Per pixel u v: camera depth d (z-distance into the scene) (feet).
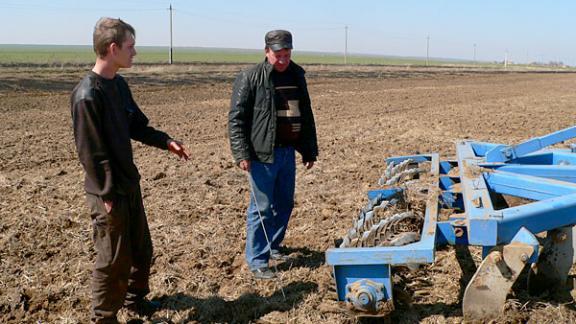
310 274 16.12
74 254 17.75
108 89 11.50
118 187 11.89
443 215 18.45
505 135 43.09
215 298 14.71
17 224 20.27
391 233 13.07
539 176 16.42
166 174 28.71
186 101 67.92
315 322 13.43
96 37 11.28
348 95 80.28
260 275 15.81
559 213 12.51
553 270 14.10
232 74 118.73
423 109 62.54
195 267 16.80
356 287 12.12
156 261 17.19
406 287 14.78
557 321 12.93
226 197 24.26
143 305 14.02
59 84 82.43
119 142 11.71
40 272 16.34
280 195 16.48
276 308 14.30
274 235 16.96
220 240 18.92
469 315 12.35
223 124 48.21
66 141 38.52
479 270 12.05
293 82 15.58
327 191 25.34
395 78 131.34
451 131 45.03
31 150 35.04
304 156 16.55
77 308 14.28
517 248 11.74
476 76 155.63
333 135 42.55
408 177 18.92
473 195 13.79
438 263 16.39
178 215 21.59
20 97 67.00
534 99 78.38
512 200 19.11
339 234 19.53
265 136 15.17
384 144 38.42
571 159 18.20
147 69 118.32
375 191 16.55
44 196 24.20
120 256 12.13
